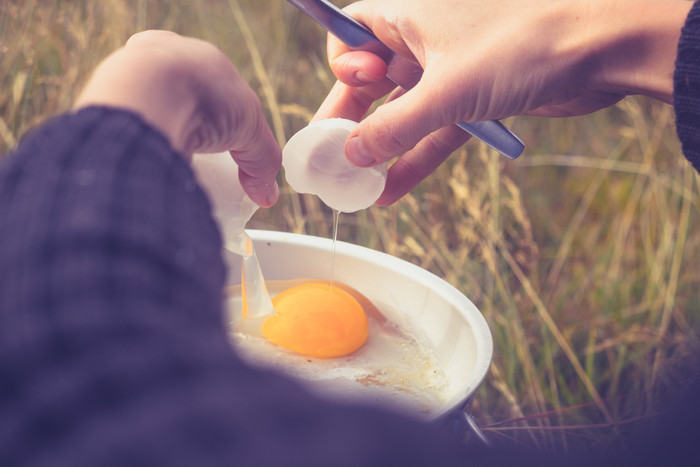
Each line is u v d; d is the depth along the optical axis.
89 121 0.33
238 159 0.45
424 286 0.53
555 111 0.54
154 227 0.27
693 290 0.79
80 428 0.20
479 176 0.82
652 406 0.65
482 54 0.47
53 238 0.26
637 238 0.87
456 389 0.49
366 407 0.22
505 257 0.73
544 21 0.47
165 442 0.19
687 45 0.45
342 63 0.51
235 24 0.99
